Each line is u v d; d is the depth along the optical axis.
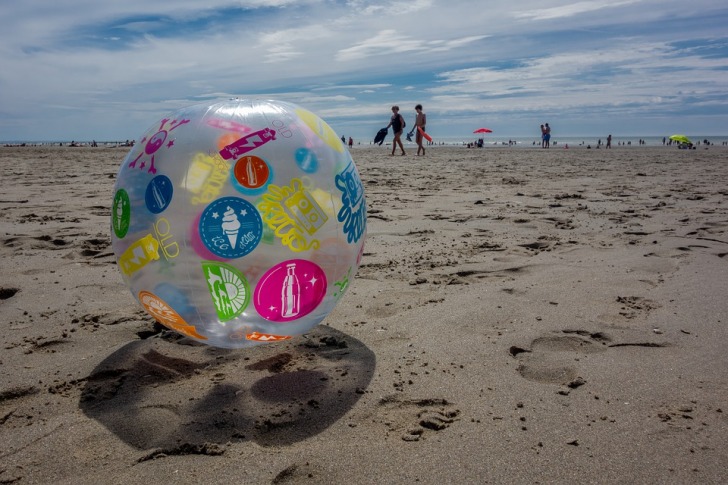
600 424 2.01
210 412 2.11
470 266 3.97
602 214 6.11
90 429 2.00
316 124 2.43
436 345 2.68
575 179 10.27
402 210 6.44
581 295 3.34
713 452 1.83
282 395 2.23
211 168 2.17
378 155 19.72
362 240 2.52
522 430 1.97
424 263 4.09
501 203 6.98
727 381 2.30
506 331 2.83
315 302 2.33
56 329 2.87
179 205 2.17
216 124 2.26
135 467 1.79
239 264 2.16
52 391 2.26
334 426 2.02
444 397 2.21
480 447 1.88
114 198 2.41
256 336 2.33
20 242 4.67
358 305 3.23
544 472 1.74
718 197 7.47
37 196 7.48
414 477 1.73
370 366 2.47
